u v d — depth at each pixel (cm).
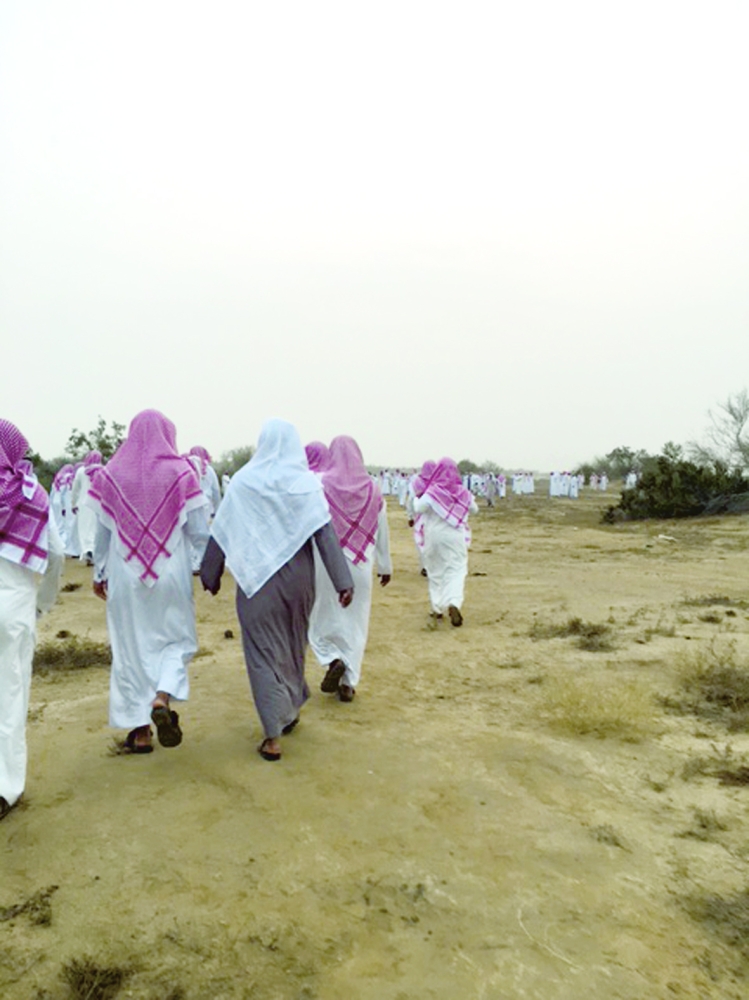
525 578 1352
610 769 498
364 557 662
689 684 670
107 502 511
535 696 650
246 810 436
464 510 949
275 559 502
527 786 471
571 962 311
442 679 709
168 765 497
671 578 1348
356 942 324
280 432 530
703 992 296
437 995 294
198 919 338
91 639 889
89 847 396
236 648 838
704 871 377
